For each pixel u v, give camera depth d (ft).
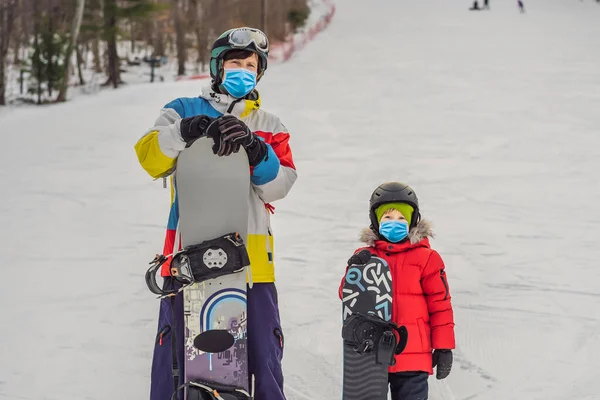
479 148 37.06
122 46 116.88
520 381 13.30
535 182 30.19
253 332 8.93
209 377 8.47
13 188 30.17
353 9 133.49
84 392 12.58
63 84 76.54
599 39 87.35
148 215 26.07
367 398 10.36
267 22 107.24
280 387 9.02
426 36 95.55
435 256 10.96
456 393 12.87
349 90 58.03
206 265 8.39
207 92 9.57
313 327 15.90
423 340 10.68
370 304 10.63
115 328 15.76
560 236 22.99
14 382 12.93
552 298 17.63
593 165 33.24
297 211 26.27
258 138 8.80
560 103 50.21
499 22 108.88
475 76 63.52
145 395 12.54
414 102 51.72
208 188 8.54
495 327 15.85
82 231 24.02
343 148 37.40
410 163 33.78
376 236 11.40
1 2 80.48
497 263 20.34
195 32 112.06
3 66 75.51
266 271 9.15
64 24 90.07
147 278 8.68
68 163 35.19
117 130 44.65
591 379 13.34
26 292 18.12
